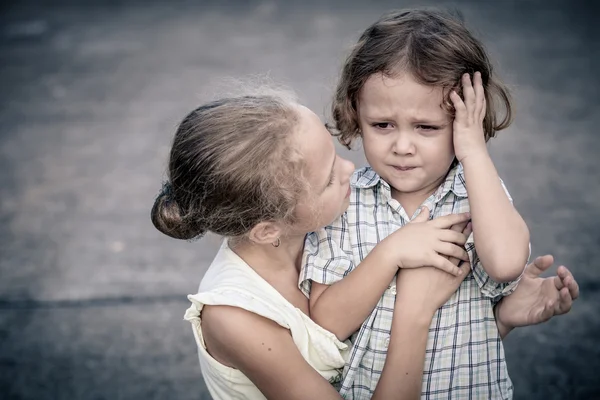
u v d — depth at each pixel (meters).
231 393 1.83
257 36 8.23
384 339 1.85
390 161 1.80
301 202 1.71
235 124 1.67
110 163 5.35
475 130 1.75
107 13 9.59
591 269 3.74
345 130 1.93
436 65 1.70
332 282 1.85
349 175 1.81
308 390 1.72
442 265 1.75
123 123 6.04
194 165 1.68
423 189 1.90
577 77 6.53
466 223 1.83
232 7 9.67
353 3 9.47
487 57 1.85
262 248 1.83
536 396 2.93
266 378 1.73
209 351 1.80
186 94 6.55
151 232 4.40
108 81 7.03
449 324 1.86
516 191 4.61
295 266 1.92
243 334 1.70
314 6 9.42
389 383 1.78
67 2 10.20
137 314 3.59
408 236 1.78
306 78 6.59
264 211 1.70
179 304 3.67
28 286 3.86
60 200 4.80
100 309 3.64
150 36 8.47
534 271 1.92
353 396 1.89
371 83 1.75
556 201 4.47
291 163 1.68
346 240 1.93
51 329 3.50
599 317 3.40
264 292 1.79
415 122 1.75
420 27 1.76
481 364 1.88
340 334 1.83
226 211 1.69
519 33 7.82
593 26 8.02
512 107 1.95
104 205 4.73
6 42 8.39
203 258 4.10
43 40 8.41
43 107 6.48
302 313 1.80
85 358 3.29
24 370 3.22
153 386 3.09
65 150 5.59
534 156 5.10
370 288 1.77
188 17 9.29
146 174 5.15
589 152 5.13
